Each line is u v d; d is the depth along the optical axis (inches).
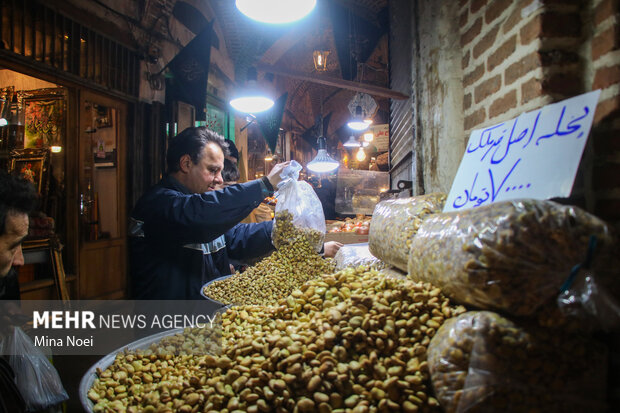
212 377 43.2
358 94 267.1
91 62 178.5
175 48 228.8
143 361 52.1
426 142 88.8
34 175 185.5
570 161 39.2
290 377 37.8
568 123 41.5
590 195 44.8
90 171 193.5
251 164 466.3
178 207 76.1
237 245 96.9
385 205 66.4
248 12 89.2
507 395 31.8
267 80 401.1
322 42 370.3
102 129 197.8
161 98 218.2
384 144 283.1
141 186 211.8
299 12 89.4
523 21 52.4
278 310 49.6
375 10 297.9
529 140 45.5
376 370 37.7
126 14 193.5
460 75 75.9
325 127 593.6
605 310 30.0
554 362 31.9
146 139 213.9
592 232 31.7
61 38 162.4
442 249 40.3
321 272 79.4
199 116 242.1
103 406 43.7
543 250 32.1
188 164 85.5
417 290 42.5
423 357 38.1
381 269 71.9
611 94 42.6
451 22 76.4
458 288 37.3
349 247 93.5
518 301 32.8
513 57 55.2
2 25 140.2
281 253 82.4
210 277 89.4
